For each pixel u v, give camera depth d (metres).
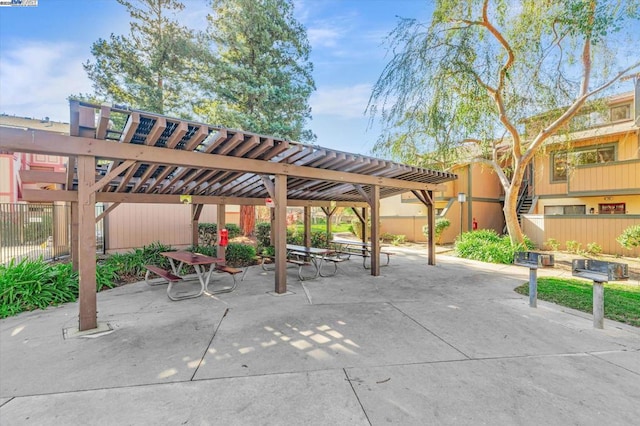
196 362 2.74
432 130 7.10
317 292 5.23
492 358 2.84
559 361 2.79
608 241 9.52
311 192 8.60
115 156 3.45
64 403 2.14
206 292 5.12
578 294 5.09
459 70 6.52
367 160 5.39
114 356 2.86
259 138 4.01
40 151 3.04
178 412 2.04
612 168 10.36
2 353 2.92
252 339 3.25
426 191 8.02
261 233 11.50
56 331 3.47
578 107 7.61
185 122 3.37
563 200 12.38
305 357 2.83
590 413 2.04
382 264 8.20
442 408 2.09
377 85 7.13
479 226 15.11
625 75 7.42
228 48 10.73
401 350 2.99
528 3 6.77
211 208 11.59
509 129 8.30
